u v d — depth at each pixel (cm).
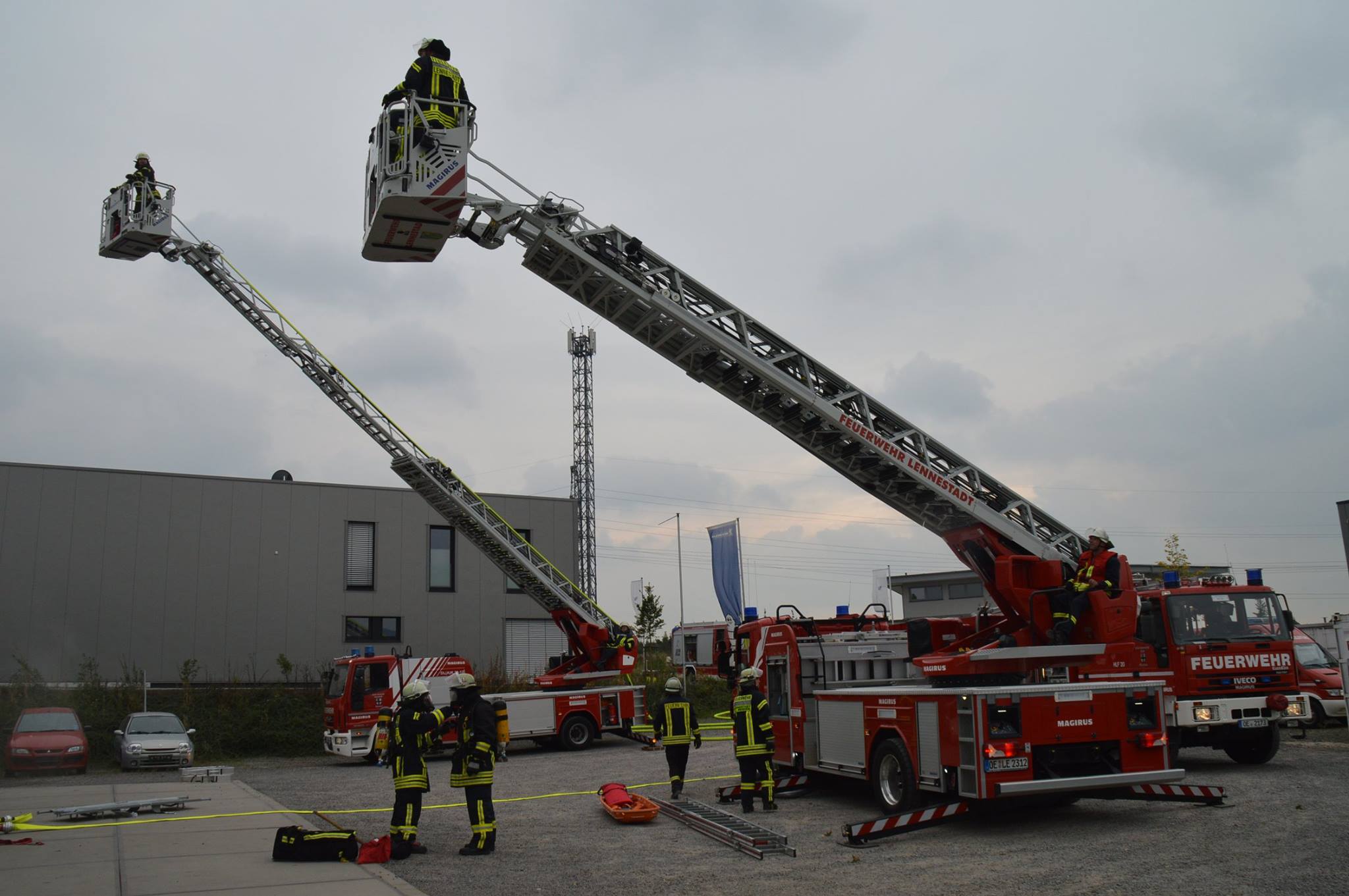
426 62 1082
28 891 727
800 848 904
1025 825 978
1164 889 696
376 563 2920
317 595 2814
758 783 1109
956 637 1273
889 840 926
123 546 2598
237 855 887
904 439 1277
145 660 2573
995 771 910
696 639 3484
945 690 959
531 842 964
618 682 2244
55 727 1928
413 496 3006
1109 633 1147
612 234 1210
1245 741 1370
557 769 1709
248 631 2709
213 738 2236
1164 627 1302
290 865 834
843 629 1345
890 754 1049
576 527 3256
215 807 1253
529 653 3119
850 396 1260
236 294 1903
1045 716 940
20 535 2492
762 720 1115
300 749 2303
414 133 1064
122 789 1533
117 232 1831
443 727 911
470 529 2183
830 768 1163
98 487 2594
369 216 1134
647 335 1277
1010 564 1225
